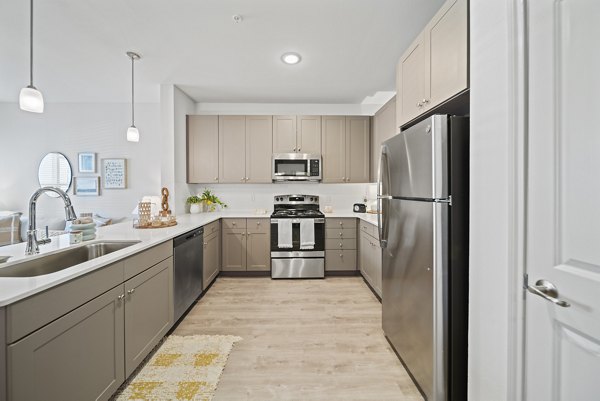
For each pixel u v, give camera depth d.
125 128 4.44
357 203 4.55
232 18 2.23
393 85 3.66
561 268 0.86
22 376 1.04
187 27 2.35
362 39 2.55
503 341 1.09
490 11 1.16
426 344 1.57
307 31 2.42
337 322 2.59
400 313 1.93
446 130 1.48
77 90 3.86
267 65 3.07
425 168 1.56
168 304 2.29
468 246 1.49
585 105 0.79
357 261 3.96
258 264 3.97
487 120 1.18
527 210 0.98
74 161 4.44
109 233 2.38
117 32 2.42
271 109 4.44
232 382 1.79
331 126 4.21
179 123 3.86
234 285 3.61
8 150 4.42
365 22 2.29
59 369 1.20
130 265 1.73
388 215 2.12
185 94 4.02
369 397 1.67
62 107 4.41
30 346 1.07
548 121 0.90
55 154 4.41
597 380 0.76
